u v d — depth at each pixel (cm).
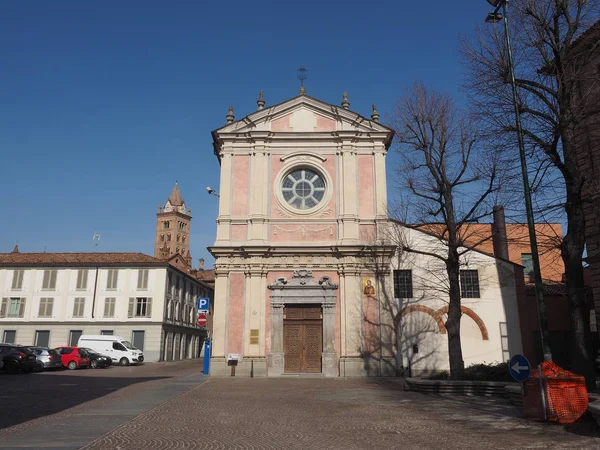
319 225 2600
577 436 959
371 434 1000
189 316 6053
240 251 2509
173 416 1216
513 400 1379
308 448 874
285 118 2753
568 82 1425
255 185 2631
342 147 2684
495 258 2600
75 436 948
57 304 4903
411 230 2589
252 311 2456
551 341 2600
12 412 1263
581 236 1455
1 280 4950
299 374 2408
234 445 896
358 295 2481
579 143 1551
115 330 4841
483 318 2538
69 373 2955
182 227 11519
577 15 1451
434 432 1015
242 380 2231
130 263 4969
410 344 2483
